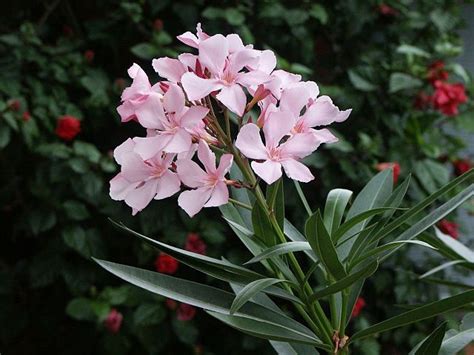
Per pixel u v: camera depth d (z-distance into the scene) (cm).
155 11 119
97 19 125
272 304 47
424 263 125
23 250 125
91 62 123
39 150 111
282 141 42
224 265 41
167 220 116
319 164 118
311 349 49
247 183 41
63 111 117
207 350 121
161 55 117
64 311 122
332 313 44
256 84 38
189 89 38
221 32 122
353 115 125
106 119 121
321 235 38
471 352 100
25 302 121
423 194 121
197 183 39
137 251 117
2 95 116
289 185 119
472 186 42
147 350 115
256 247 46
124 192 40
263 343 118
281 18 124
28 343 124
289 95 39
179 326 115
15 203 117
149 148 38
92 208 119
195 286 42
